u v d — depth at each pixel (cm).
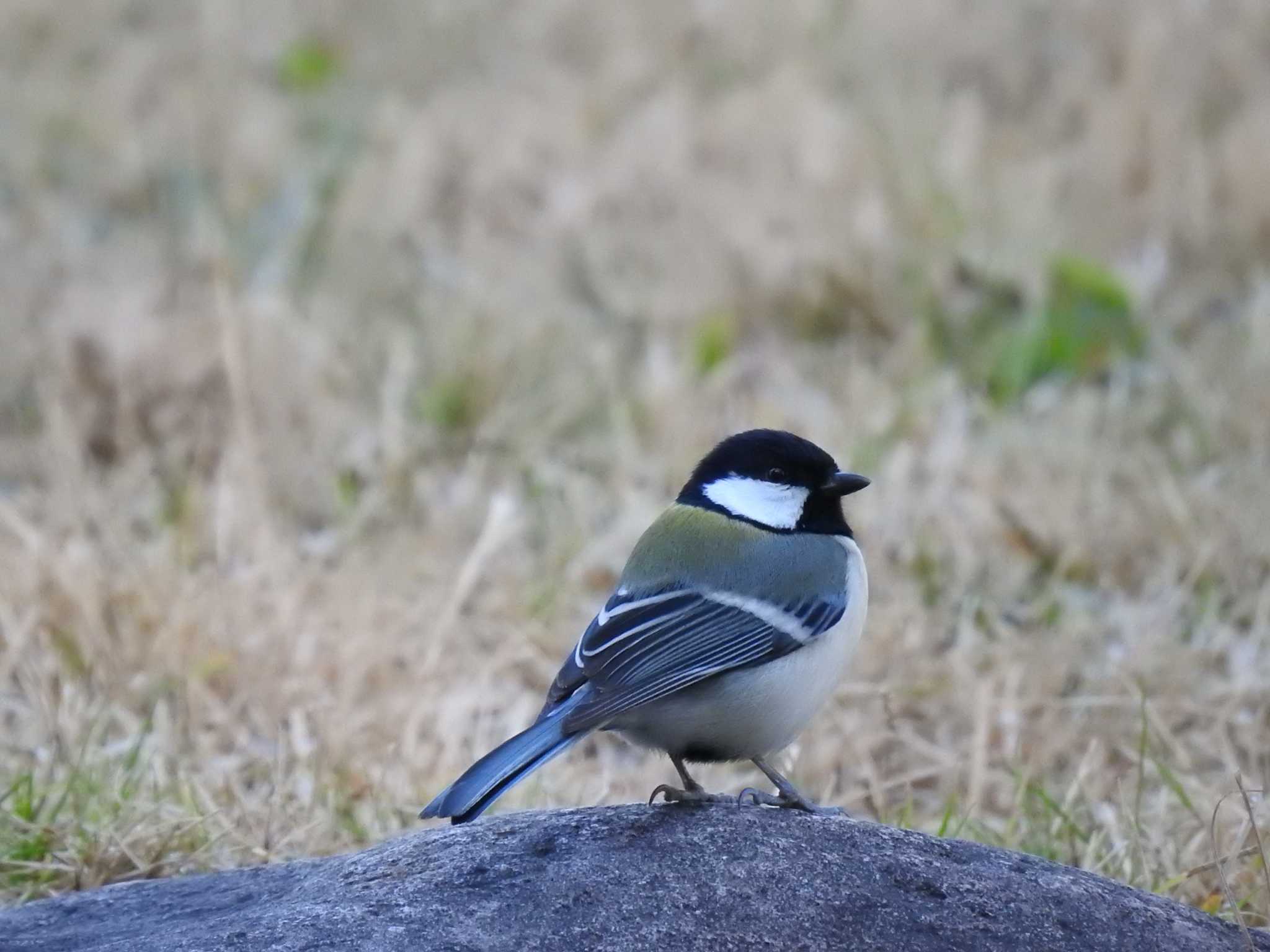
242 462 1186
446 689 993
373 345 1438
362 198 1683
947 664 1009
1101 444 1242
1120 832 824
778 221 1584
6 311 1470
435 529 1183
